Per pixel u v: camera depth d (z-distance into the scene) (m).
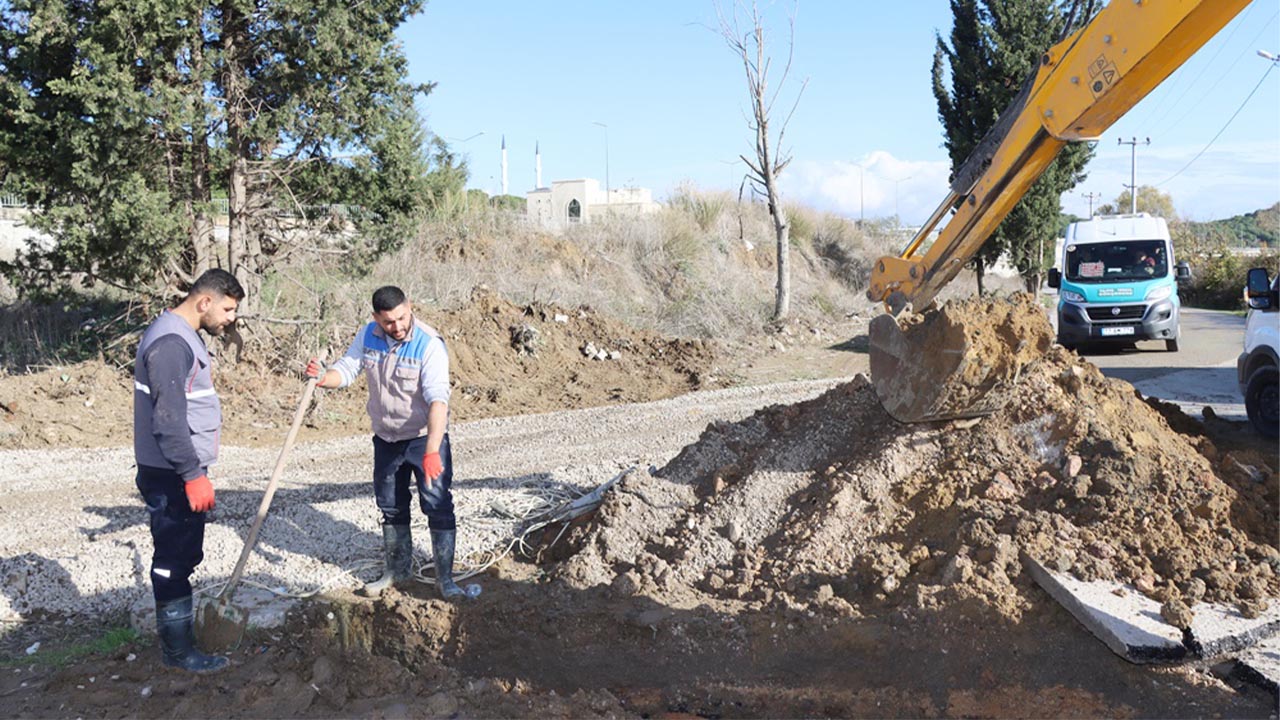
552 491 7.10
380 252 14.28
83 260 11.98
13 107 11.65
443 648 5.05
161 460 4.43
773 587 5.12
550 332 15.72
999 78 20.50
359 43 12.38
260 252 13.82
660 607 5.04
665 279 21.11
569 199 34.19
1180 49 4.86
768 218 27.23
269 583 5.49
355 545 6.06
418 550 5.93
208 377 4.59
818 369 15.58
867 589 4.97
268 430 10.91
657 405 12.18
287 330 13.70
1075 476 5.28
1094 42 5.09
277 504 7.10
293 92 12.61
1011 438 5.57
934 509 5.27
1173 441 5.94
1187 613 4.26
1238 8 4.62
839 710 4.52
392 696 4.59
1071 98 5.24
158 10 10.78
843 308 22.42
